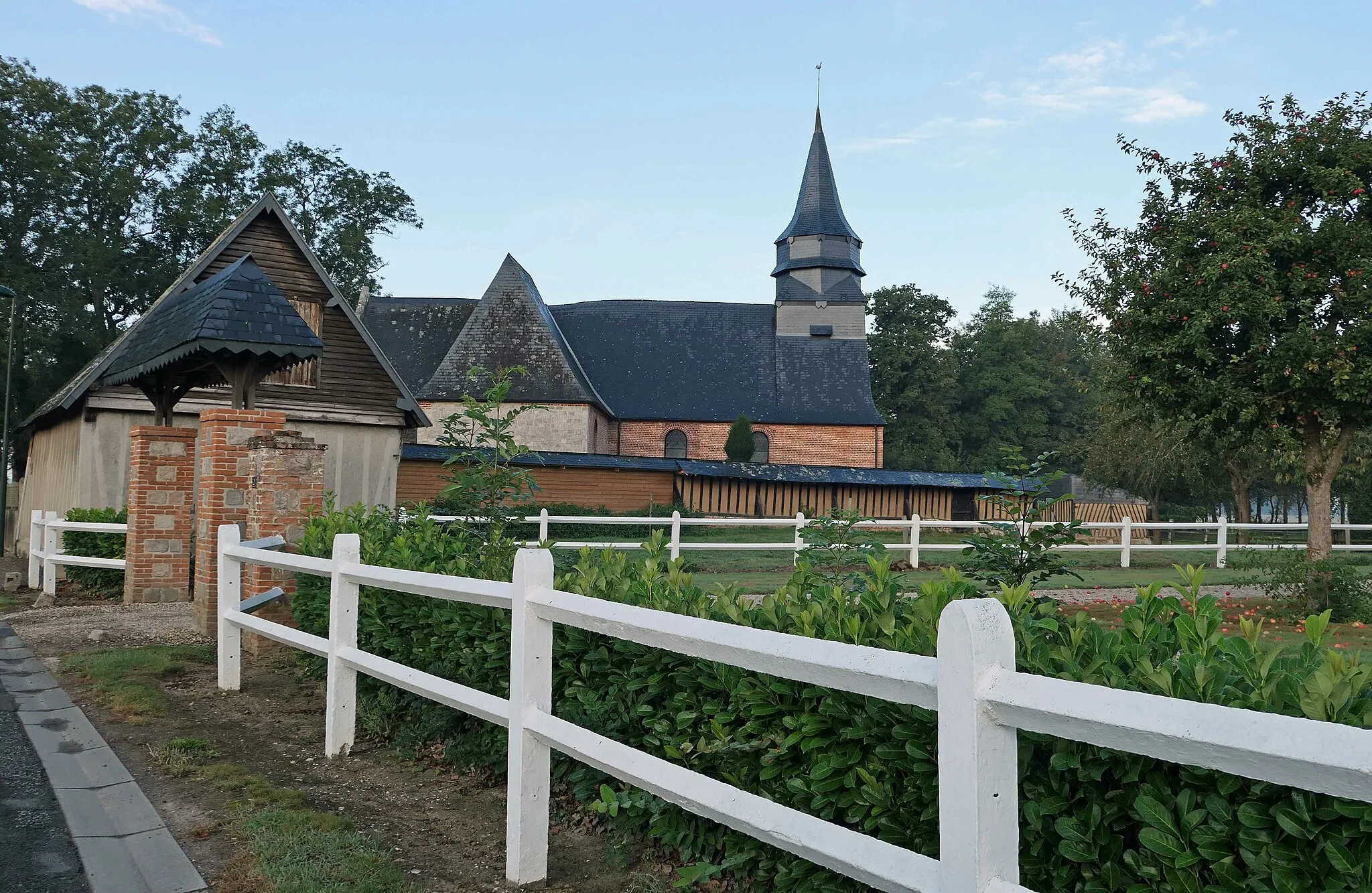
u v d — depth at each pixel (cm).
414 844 397
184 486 1252
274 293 1076
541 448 4225
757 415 4962
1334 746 139
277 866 364
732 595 393
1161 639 273
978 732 184
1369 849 170
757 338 5388
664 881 345
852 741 277
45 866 385
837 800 282
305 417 2202
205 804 452
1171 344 1268
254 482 884
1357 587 1044
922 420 6875
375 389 2298
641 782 296
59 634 973
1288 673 217
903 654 213
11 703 675
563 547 1385
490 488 780
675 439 4994
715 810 266
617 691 386
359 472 2273
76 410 1994
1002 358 7275
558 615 343
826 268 5347
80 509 1627
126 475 1942
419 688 437
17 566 2342
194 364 1170
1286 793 183
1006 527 624
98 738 573
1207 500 4684
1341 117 1271
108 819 435
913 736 252
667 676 358
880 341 6969
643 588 416
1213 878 195
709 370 5247
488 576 537
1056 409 7412
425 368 4934
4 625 1056
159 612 1129
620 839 386
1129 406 1463
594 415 4484
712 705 333
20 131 4212
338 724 526
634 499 3481
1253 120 1341
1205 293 1248
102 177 4447
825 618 329
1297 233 1215
